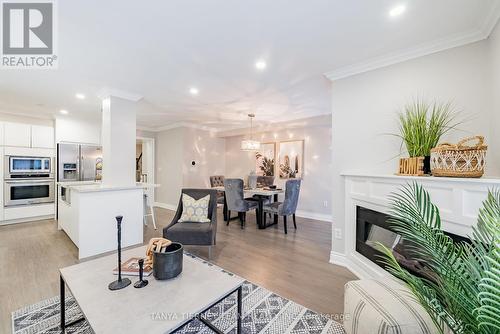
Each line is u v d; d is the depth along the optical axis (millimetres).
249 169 6480
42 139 4645
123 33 1867
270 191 4457
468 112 1881
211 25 1764
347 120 2574
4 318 1711
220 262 2742
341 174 2555
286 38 1941
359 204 2395
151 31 1841
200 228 2834
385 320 1111
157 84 2998
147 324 1076
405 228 1188
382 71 2330
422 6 1542
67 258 2803
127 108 3396
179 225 2939
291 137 5691
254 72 2631
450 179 1443
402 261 1807
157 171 6680
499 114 1617
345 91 2592
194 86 3076
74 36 1908
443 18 1666
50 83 2955
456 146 1483
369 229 2295
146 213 4457
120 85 3039
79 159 4859
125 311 1165
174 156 6125
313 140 5340
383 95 2322
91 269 1611
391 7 1555
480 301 703
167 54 2217
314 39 1955
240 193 4371
